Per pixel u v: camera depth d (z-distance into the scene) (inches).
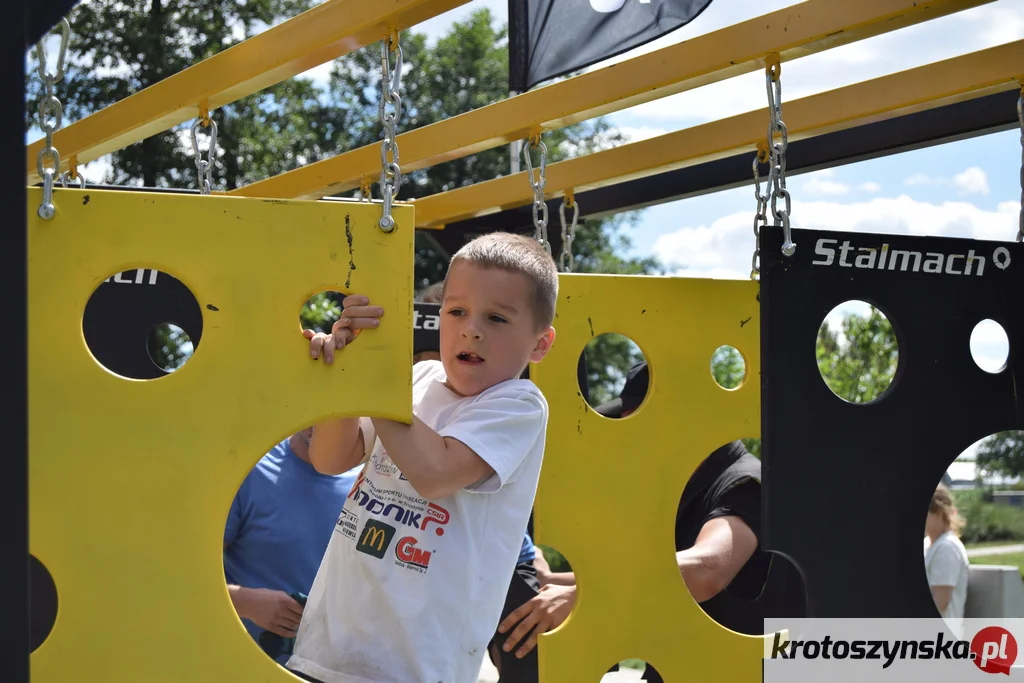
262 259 68.9
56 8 52.7
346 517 82.0
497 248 81.7
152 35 505.4
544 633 100.8
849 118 104.7
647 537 100.1
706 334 102.7
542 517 97.8
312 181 133.7
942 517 181.8
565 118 103.3
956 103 111.5
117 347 109.0
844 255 86.4
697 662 100.0
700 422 102.0
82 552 66.6
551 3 94.3
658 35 88.0
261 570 118.1
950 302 88.3
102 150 115.9
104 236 67.7
